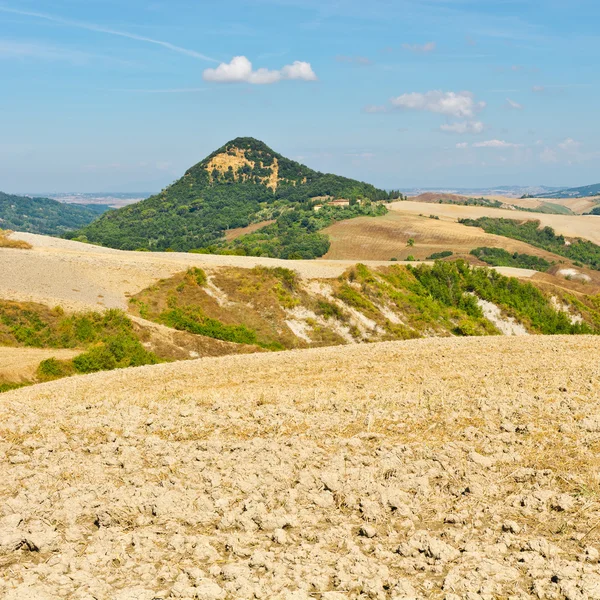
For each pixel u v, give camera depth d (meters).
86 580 7.50
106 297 60.03
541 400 15.37
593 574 7.38
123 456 11.74
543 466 10.77
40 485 10.48
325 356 28.41
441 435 12.70
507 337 35.50
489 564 7.71
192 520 9.13
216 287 66.00
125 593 7.15
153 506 9.43
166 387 21.69
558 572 7.45
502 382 18.55
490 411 14.43
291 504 9.50
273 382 21.30
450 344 31.58
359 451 11.84
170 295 62.78
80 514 9.41
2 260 62.97
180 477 10.79
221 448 12.27
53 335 47.31
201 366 27.64
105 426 14.27
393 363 24.69
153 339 49.28
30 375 36.44
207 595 7.04
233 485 10.19
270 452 11.75
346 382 20.22
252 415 14.84
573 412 14.09
